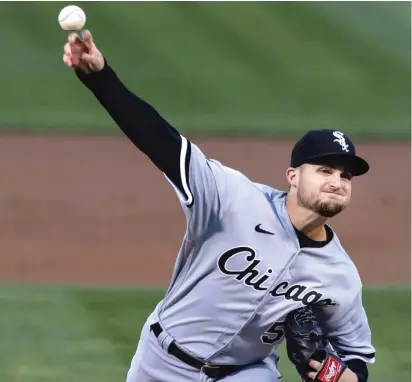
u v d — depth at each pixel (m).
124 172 56.06
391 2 86.06
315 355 16.77
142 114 15.18
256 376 17.83
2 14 78.31
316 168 16.03
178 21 80.06
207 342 17.31
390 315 33.53
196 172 15.77
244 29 80.25
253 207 16.39
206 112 67.81
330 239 17.02
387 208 51.91
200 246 16.64
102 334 30.33
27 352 28.42
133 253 42.34
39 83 70.88
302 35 80.25
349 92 72.69
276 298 16.80
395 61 77.69
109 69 15.08
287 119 67.50
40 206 49.38
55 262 40.44
